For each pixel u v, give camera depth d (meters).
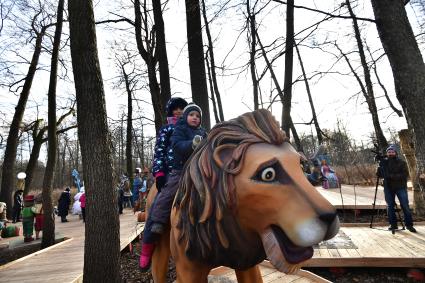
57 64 8.46
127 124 20.00
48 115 8.35
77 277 4.77
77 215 16.91
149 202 2.60
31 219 9.75
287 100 6.13
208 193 1.72
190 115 2.26
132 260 6.47
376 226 7.19
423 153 3.47
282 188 1.58
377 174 6.80
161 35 7.63
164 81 7.59
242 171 1.66
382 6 3.60
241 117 1.83
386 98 11.27
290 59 6.22
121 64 16.22
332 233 1.51
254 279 2.32
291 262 1.56
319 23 4.02
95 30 4.28
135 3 9.56
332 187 15.09
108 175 4.09
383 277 4.84
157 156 2.47
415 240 5.71
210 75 7.64
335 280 4.86
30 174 16.78
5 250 8.83
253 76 4.88
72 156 40.31
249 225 1.69
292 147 1.78
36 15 11.35
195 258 1.91
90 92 4.11
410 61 3.48
